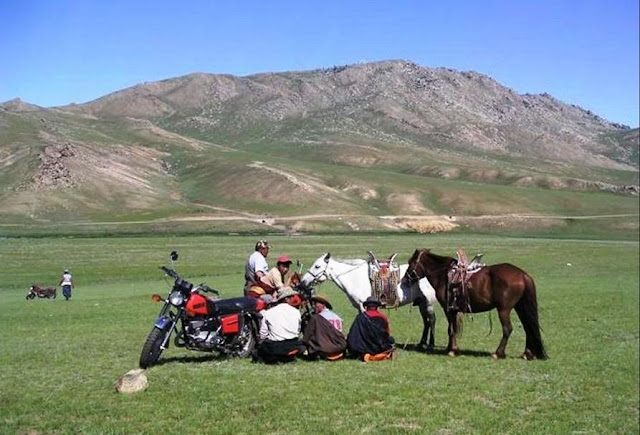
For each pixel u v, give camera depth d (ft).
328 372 42.78
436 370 44.83
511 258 214.28
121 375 41.27
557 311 84.48
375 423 33.37
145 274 145.38
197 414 33.55
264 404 35.35
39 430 31.19
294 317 45.65
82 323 73.51
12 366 44.27
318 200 503.20
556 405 38.75
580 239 383.04
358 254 226.58
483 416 35.47
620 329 69.72
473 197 578.66
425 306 55.57
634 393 42.68
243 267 172.24
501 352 50.62
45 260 117.70
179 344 44.19
